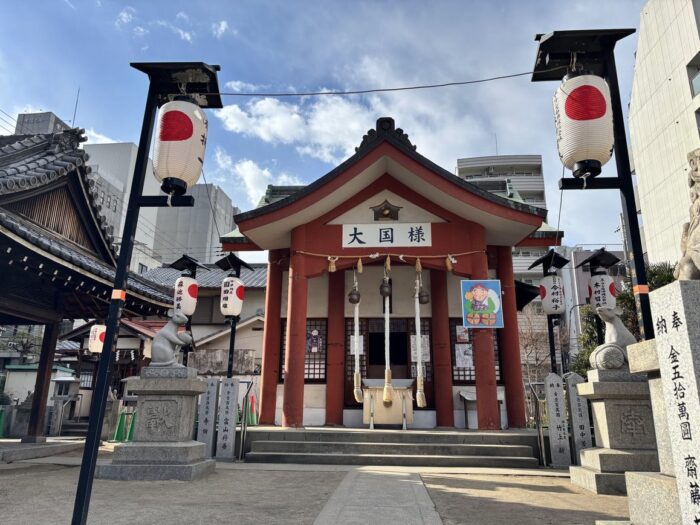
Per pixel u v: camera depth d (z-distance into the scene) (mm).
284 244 15062
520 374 14188
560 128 6738
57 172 12344
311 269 13547
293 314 13086
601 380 7984
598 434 8234
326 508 6008
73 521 4598
